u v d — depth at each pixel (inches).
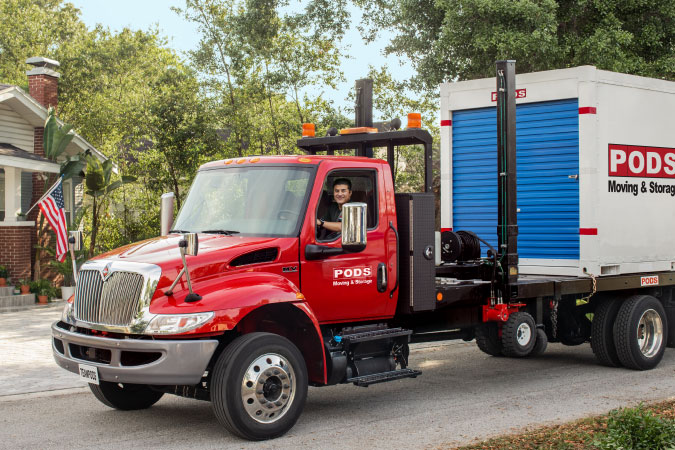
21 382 368.2
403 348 313.0
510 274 340.8
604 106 375.9
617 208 384.2
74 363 263.7
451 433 269.9
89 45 1494.8
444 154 417.7
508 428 276.1
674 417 276.8
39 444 259.6
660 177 409.1
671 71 717.9
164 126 1038.4
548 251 385.4
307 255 280.1
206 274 259.0
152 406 322.3
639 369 401.7
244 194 296.7
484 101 401.4
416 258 308.0
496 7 631.8
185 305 247.8
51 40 1985.7
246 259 269.1
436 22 757.3
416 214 308.5
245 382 253.4
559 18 704.4
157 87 1074.1
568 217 377.7
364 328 300.4
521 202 395.2
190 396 269.3
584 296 391.9
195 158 1039.0
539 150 387.9
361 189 303.0
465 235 357.7
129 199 1151.0
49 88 933.8
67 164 792.3
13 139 838.5
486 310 344.2
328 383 281.7
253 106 1061.1
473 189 409.1
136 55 1544.0
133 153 1256.2
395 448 249.4
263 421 258.4
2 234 759.7
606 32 684.1
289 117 1080.2
